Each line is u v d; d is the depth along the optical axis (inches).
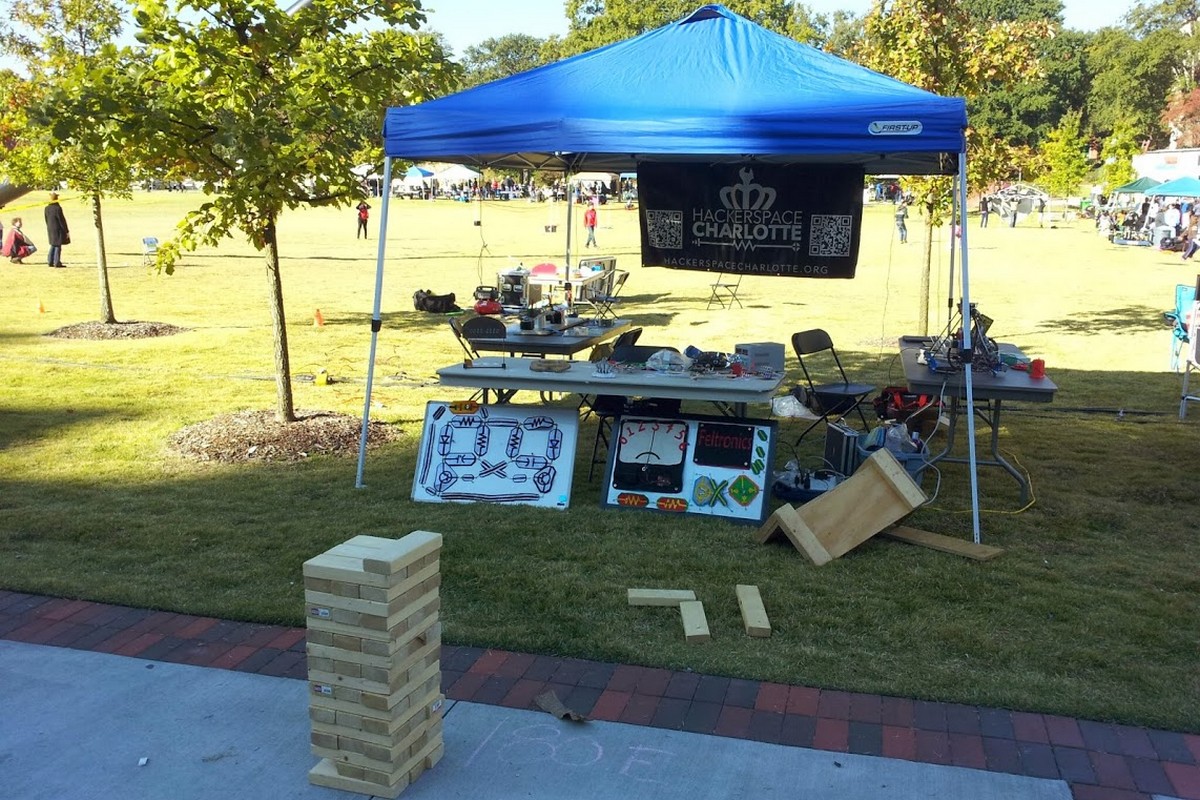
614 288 789.9
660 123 227.8
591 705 154.4
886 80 237.1
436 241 1296.8
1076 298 735.1
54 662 169.6
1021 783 132.9
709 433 252.5
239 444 306.0
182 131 287.4
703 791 131.5
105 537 230.4
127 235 1291.8
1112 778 133.9
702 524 240.5
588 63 262.5
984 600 194.2
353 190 311.1
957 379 248.8
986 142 435.5
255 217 305.9
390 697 127.6
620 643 175.0
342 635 128.6
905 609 190.2
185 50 272.2
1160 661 168.4
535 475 257.4
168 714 152.9
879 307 670.5
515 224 1685.5
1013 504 259.6
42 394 386.3
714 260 350.3
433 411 269.3
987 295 754.2
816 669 165.3
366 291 754.8
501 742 144.2
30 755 141.3
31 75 496.1
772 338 531.8
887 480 222.8
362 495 263.7
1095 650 172.1
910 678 161.9
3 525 237.9
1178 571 211.0
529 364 279.0
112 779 135.7
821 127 219.3
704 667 166.2
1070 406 380.5
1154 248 1214.3
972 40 420.8
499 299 614.2
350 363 460.1
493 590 199.0
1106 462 299.7
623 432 258.2
